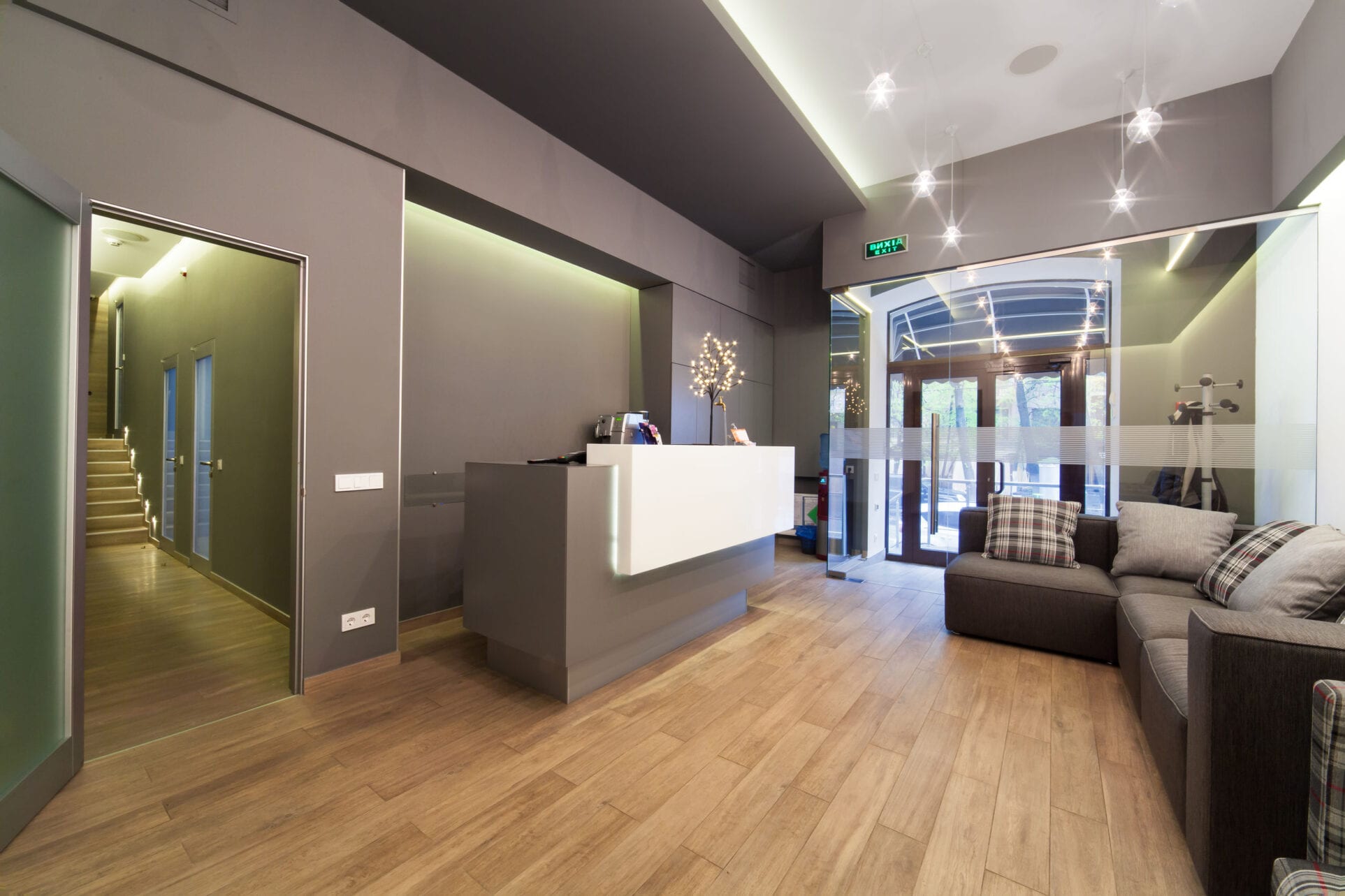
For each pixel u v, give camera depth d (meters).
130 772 1.86
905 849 1.53
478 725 2.21
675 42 2.84
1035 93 3.54
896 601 4.05
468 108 3.13
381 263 2.76
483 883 1.40
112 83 1.95
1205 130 3.46
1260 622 1.36
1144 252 3.66
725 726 2.21
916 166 4.45
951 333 4.34
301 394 2.47
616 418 3.19
